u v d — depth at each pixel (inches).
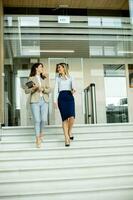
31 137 231.6
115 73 403.2
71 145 220.8
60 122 340.8
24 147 217.3
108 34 361.1
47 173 188.9
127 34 362.9
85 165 193.2
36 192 170.2
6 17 345.1
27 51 357.4
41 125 219.8
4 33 342.3
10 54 350.6
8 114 339.6
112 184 182.5
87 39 358.6
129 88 398.3
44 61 381.1
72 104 220.5
